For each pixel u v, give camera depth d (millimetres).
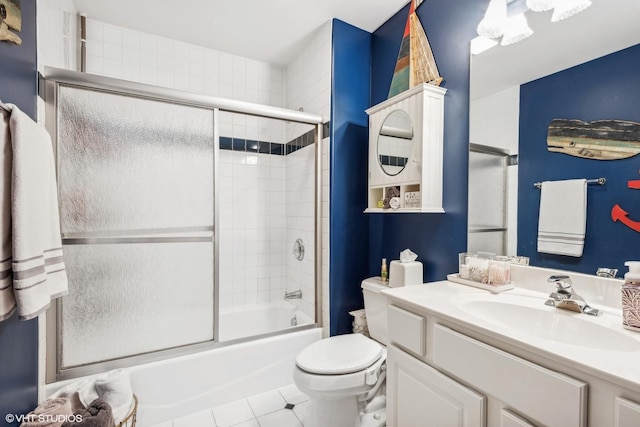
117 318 1583
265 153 2773
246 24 2166
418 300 1129
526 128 1257
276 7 1979
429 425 1032
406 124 1671
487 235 1414
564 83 1132
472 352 888
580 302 995
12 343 1032
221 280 2604
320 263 2238
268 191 2797
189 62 2441
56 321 1428
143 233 1639
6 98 1000
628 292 845
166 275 1697
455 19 1593
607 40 1019
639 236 946
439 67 1681
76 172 1485
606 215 1021
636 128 950
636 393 595
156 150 1669
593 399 656
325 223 2189
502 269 1250
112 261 1570
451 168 1603
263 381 1921
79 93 1487
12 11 1048
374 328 1843
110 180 1562
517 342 773
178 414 1675
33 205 953
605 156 1021
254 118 2717
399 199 1741
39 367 1315
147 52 2295
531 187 1240
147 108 1649
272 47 2482
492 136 1396
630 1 973
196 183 1771
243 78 2658
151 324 1662
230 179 2633
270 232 2807
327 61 2141
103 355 1550
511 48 1320
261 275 2770
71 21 1873
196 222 1771
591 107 1058
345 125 2146
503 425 805
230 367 1822
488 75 1417
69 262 1476
